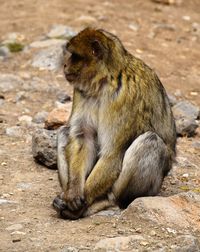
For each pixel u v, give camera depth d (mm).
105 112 18766
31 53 32750
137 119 18688
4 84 29391
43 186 20516
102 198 18781
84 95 19297
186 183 21328
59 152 19219
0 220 17719
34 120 26047
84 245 16078
